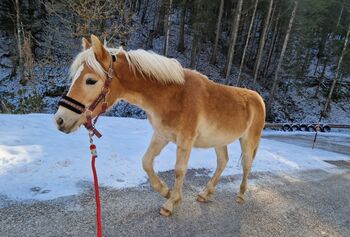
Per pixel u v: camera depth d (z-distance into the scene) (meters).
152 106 3.36
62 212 3.52
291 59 28.78
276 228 3.89
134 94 3.29
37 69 18.59
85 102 2.89
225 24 31.89
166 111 3.37
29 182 4.13
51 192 3.96
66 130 2.85
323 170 7.54
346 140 16.19
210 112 3.63
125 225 3.44
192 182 5.19
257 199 4.82
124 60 3.20
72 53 16.72
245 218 4.05
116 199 4.05
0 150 4.90
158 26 27.86
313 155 9.38
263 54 31.33
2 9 19.44
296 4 21.36
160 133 3.52
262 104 4.65
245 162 4.54
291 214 4.41
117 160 5.37
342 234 4.02
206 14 23.33
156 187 3.79
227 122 3.84
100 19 13.48
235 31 21.19
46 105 16.59
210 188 4.41
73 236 3.10
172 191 3.75
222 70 27.39
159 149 3.73
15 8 19.09
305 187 5.86
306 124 20.02
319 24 26.50
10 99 16.75
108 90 3.01
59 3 16.55
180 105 3.39
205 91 3.65
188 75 3.62
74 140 6.32
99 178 4.61
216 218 3.92
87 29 13.05
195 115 3.47
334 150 11.85
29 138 6.00
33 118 8.25
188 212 3.98
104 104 3.00
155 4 30.81
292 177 6.48
